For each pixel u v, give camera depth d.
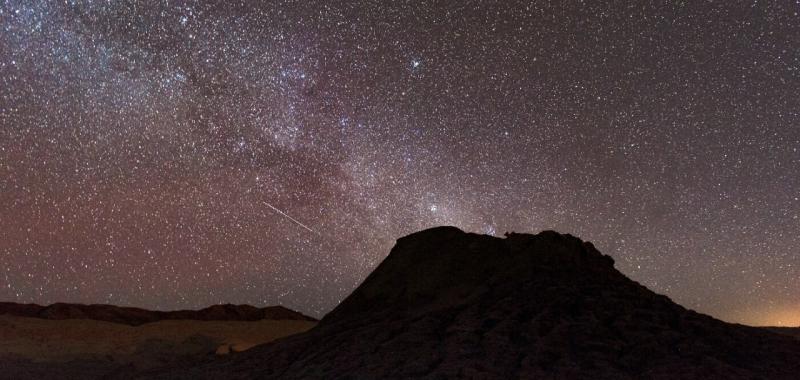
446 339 7.84
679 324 7.94
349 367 7.66
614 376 6.66
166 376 9.52
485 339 7.58
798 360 7.36
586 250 10.09
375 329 8.79
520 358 7.15
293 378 7.80
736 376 6.64
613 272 9.80
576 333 7.45
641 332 7.51
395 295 10.29
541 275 9.27
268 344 10.13
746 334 8.06
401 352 7.76
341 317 10.33
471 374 6.81
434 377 6.89
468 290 9.61
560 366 6.87
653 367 6.88
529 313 8.12
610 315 7.92
